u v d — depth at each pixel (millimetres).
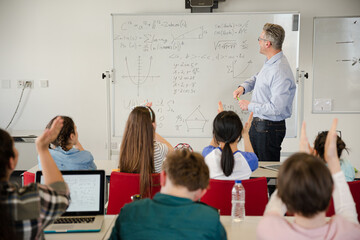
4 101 5105
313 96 4797
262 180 2150
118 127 4613
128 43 4453
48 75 5039
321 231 1186
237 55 4426
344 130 4914
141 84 4527
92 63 4992
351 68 4719
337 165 1403
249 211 2141
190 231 1240
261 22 4344
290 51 4355
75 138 2553
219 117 2291
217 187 2113
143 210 1292
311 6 4727
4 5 4926
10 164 1157
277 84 3814
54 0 4898
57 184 1333
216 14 4367
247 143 2803
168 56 4465
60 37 4965
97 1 4875
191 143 5020
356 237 1192
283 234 1205
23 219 1140
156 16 4398
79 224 1802
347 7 4719
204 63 4461
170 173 1321
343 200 1370
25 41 4988
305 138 1534
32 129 5141
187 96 4539
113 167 3180
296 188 1146
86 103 5066
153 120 2701
